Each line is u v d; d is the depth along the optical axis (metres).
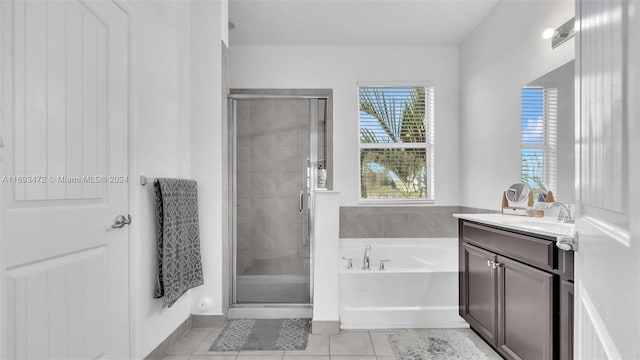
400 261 3.76
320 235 2.66
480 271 2.38
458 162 4.13
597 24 0.78
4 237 1.19
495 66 3.27
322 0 3.12
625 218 0.62
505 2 3.09
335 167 4.11
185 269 2.44
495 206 3.28
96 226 1.65
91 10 1.63
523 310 1.89
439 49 4.13
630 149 0.59
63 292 1.45
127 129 1.92
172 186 2.27
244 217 3.04
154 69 2.25
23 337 1.26
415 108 4.18
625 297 0.61
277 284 3.03
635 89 0.57
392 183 4.17
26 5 1.29
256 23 3.55
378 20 3.51
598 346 0.80
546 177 2.54
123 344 1.86
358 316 2.73
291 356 2.27
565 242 1.05
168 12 2.46
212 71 2.80
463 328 2.72
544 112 2.57
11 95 1.23
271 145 3.06
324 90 4.11
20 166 1.26
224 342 2.48
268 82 4.09
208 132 2.80
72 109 1.51
